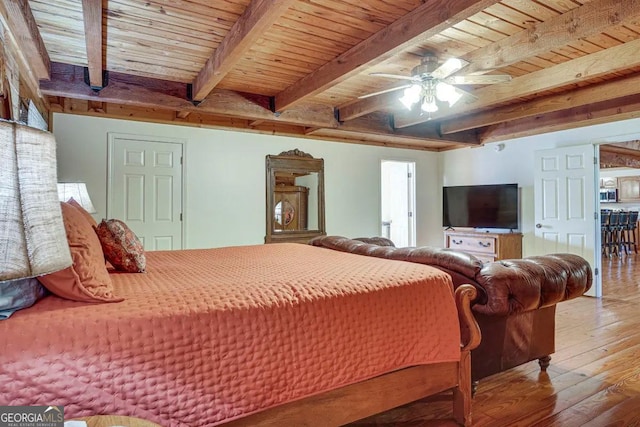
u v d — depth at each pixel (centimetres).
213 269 211
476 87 393
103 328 118
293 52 299
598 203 505
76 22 247
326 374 153
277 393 142
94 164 439
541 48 255
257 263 232
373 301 169
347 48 292
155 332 123
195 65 323
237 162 526
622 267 724
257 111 408
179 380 124
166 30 259
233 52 256
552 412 212
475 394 230
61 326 115
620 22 218
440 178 728
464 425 199
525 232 589
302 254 273
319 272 194
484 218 616
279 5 198
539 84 347
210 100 381
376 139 624
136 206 462
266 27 220
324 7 233
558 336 338
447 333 187
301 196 575
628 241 930
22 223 80
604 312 418
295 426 151
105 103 436
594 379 253
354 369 161
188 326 129
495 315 207
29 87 302
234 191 523
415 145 687
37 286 130
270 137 551
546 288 221
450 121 546
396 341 172
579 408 216
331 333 156
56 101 412
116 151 451
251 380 137
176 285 164
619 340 328
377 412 172
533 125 541
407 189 707
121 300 138
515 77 364
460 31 266
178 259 256
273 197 550
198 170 500
